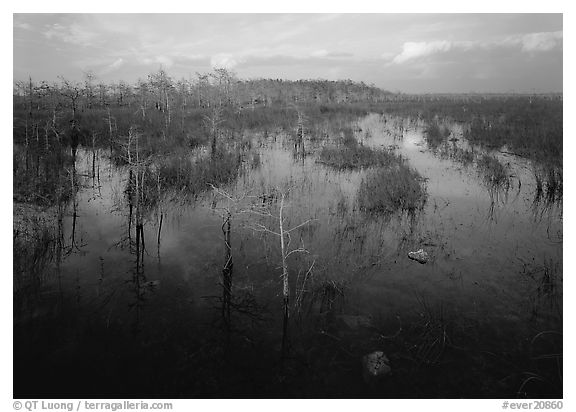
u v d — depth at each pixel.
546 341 8.44
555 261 11.74
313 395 7.24
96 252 12.49
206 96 48.25
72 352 8.23
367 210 16.06
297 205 16.56
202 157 23.19
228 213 11.76
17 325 8.98
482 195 18.09
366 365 7.78
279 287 10.62
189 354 8.27
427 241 13.28
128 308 9.74
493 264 11.69
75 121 29.30
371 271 11.38
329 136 33.12
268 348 8.45
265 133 34.09
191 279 11.03
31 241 12.69
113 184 19.66
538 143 25.16
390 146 29.41
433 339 8.54
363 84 89.75
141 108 36.84
